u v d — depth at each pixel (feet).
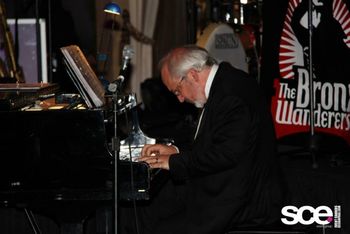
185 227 19.51
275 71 30.27
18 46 32.86
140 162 18.37
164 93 38.83
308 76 29.12
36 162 18.33
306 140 29.14
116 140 17.40
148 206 23.41
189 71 19.42
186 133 34.86
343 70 27.94
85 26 40.47
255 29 37.01
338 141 28.04
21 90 20.03
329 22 28.30
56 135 18.26
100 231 21.13
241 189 19.02
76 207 18.83
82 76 19.07
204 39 38.11
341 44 28.02
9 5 37.88
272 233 18.89
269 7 30.48
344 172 25.12
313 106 26.81
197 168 19.11
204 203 19.34
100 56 37.70
